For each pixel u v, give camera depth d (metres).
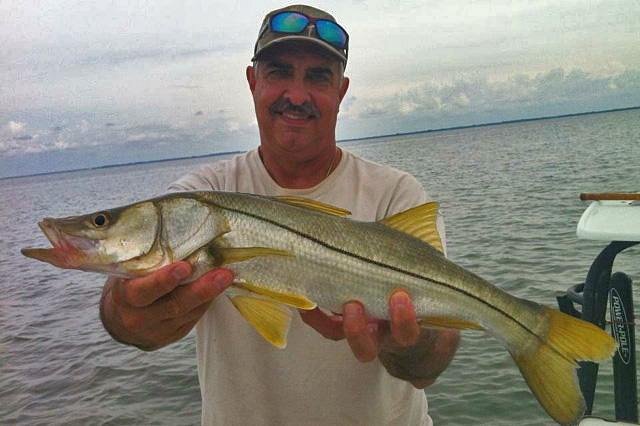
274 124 0.86
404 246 0.78
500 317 0.78
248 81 0.96
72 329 3.17
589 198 1.05
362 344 0.70
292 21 0.84
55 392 2.29
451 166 11.04
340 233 0.76
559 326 0.74
